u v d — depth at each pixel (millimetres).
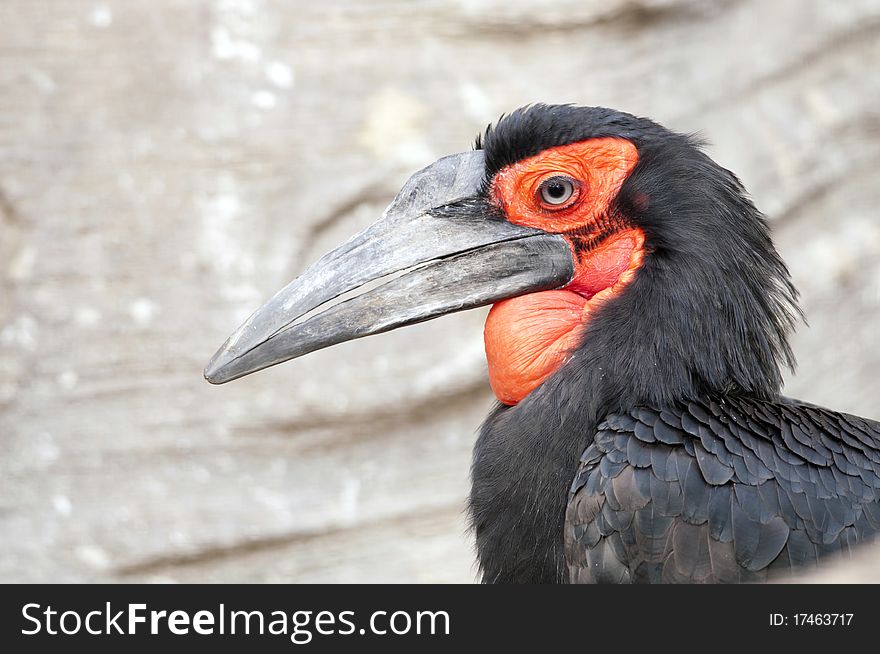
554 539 7254
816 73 15820
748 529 6785
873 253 15531
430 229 7895
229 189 14227
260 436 14141
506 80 14820
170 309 14039
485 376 14344
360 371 14242
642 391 7219
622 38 15211
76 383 14016
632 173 7621
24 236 14164
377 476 14344
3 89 14266
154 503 13992
